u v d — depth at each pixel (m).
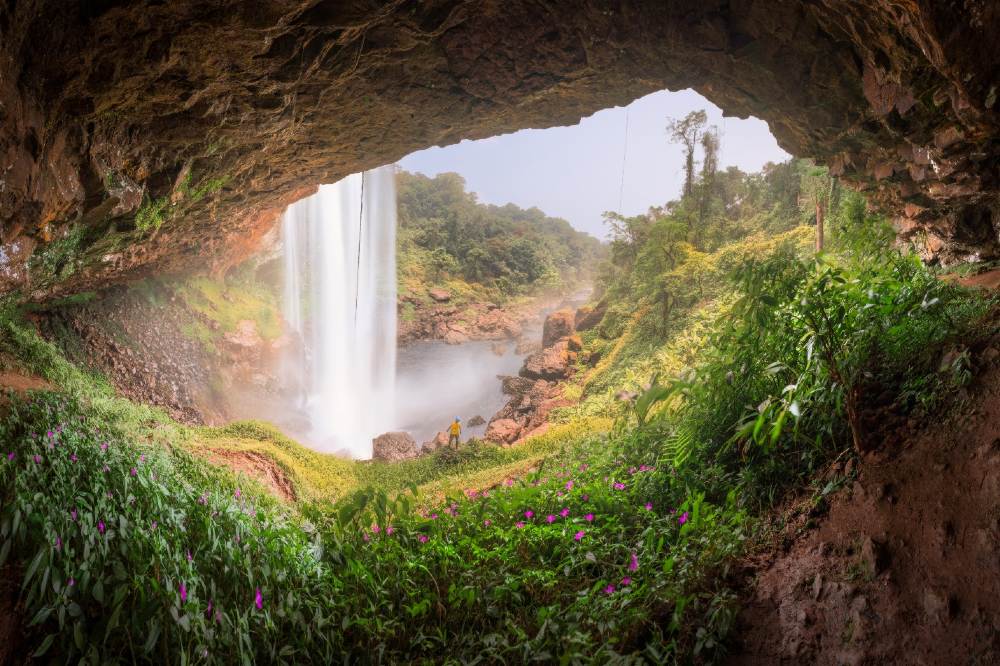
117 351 15.15
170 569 2.87
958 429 3.00
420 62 7.21
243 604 3.10
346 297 33.25
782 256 4.08
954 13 3.79
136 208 7.45
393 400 34.19
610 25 6.83
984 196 6.07
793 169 33.34
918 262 4.25
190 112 6.46
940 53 4.01
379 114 8.31
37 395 5.65
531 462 10.26
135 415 8.93
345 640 3.27
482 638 3.09
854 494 3.09
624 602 2.98
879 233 5.29
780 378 4.09
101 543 2.87
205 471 6.34
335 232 32.59
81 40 4.61
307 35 5.91
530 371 28.05
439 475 12.64
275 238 25.03
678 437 4.54
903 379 3.62
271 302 25.12
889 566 2.65
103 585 2.78
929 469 2.93
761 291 4.06
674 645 2.74
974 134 5.02
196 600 2.75
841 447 3.55
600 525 4.21
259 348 20.86
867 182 8.07
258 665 2.91
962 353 3.29
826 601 2.70
